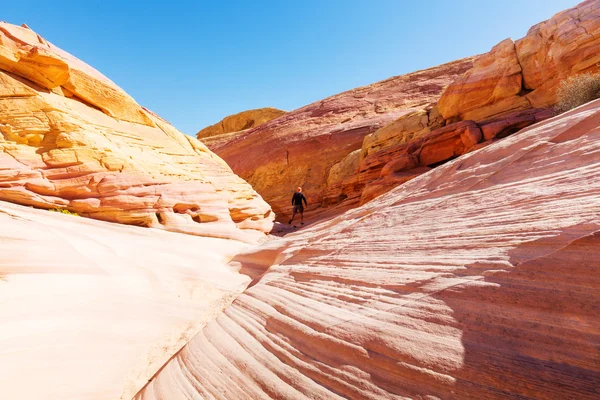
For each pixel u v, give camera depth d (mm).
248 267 6855
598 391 1192
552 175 3027
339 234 5008
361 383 1766
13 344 2498
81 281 3938
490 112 15609
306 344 2312
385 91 30953
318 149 25609
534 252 1976
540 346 1458
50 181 7438
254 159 28781
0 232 4105
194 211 10156
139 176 8969
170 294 4598
